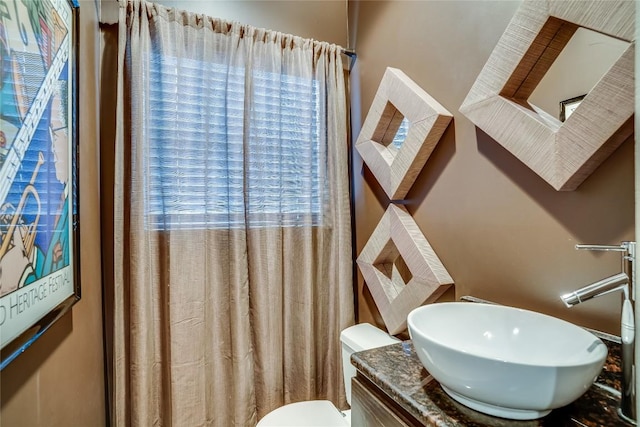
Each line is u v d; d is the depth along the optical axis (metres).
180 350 1.46
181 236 1.48
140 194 1.38
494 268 1.11
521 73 0.99
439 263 1.32
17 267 0.62
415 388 0.77
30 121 0.69
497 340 0.91
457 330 0.94
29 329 0.67
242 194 1.60
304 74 1.74
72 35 0.98
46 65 0.78
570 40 0.92
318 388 1.77
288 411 1.45
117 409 1.36
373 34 1.75
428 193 1.38
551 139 0.90
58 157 0.85
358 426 0.92
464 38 1.22
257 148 1.62
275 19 1.79
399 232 1.44
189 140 1.51
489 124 1.06
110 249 1.43
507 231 1.07
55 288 0.82
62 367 0.91
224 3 1.68
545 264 0.96
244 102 1.61
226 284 1.59
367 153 1.65
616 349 0.79
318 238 1.78
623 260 0.65
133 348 1.37
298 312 1.72
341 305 1.77
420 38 1.43
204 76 1.53
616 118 0.78
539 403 0.60
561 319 0.92
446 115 1.26
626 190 0.79
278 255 1.68
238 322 1.57
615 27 0.78
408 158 1.38
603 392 0.72
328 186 1.79
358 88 1.88
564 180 0.88
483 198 1.15
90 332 1.19
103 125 1.43
